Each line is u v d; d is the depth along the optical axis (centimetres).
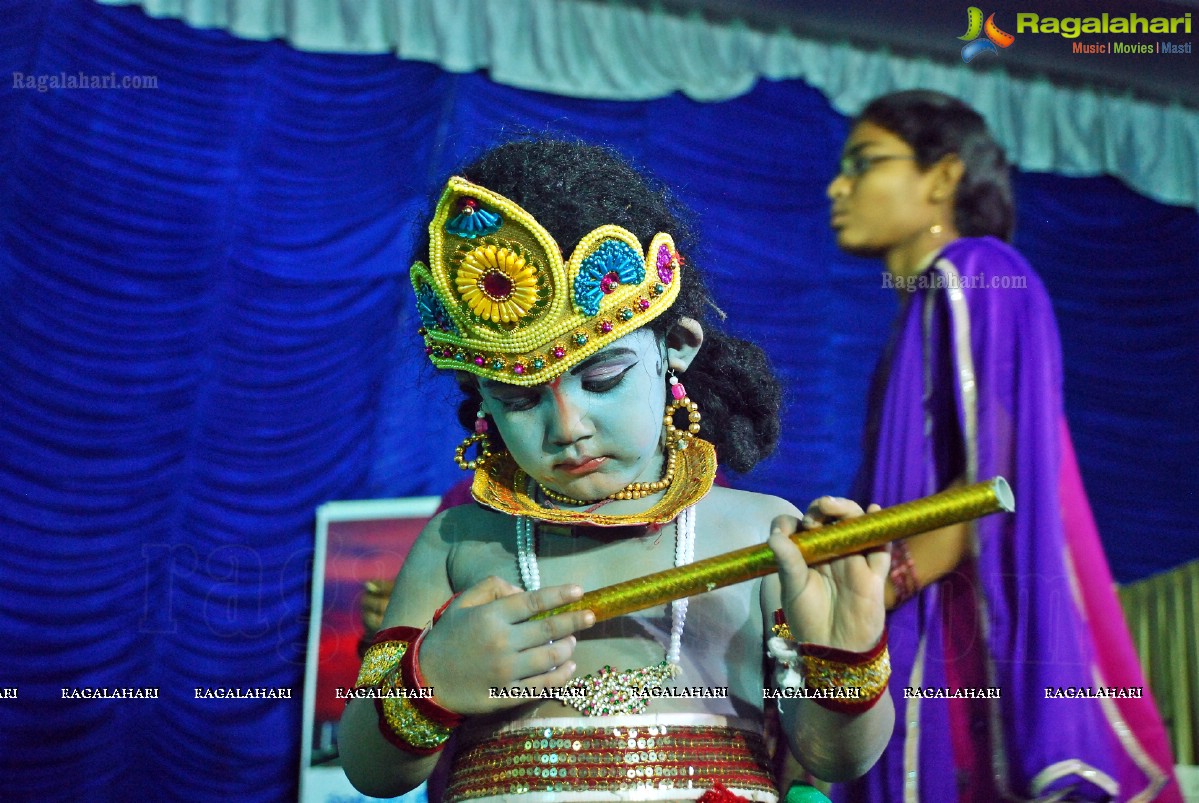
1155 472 335
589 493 147
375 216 337
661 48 348
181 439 326
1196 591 304
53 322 323
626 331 141
